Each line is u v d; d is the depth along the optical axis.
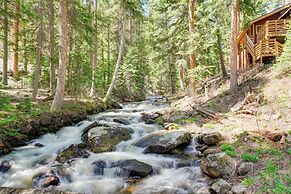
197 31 17.84
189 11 17.88
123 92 30.61
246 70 18.78
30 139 10.78
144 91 37.72
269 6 30.19
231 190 6.02
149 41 28.94
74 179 7.71
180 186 6.94
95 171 8.09
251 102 12.85
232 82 15.59
